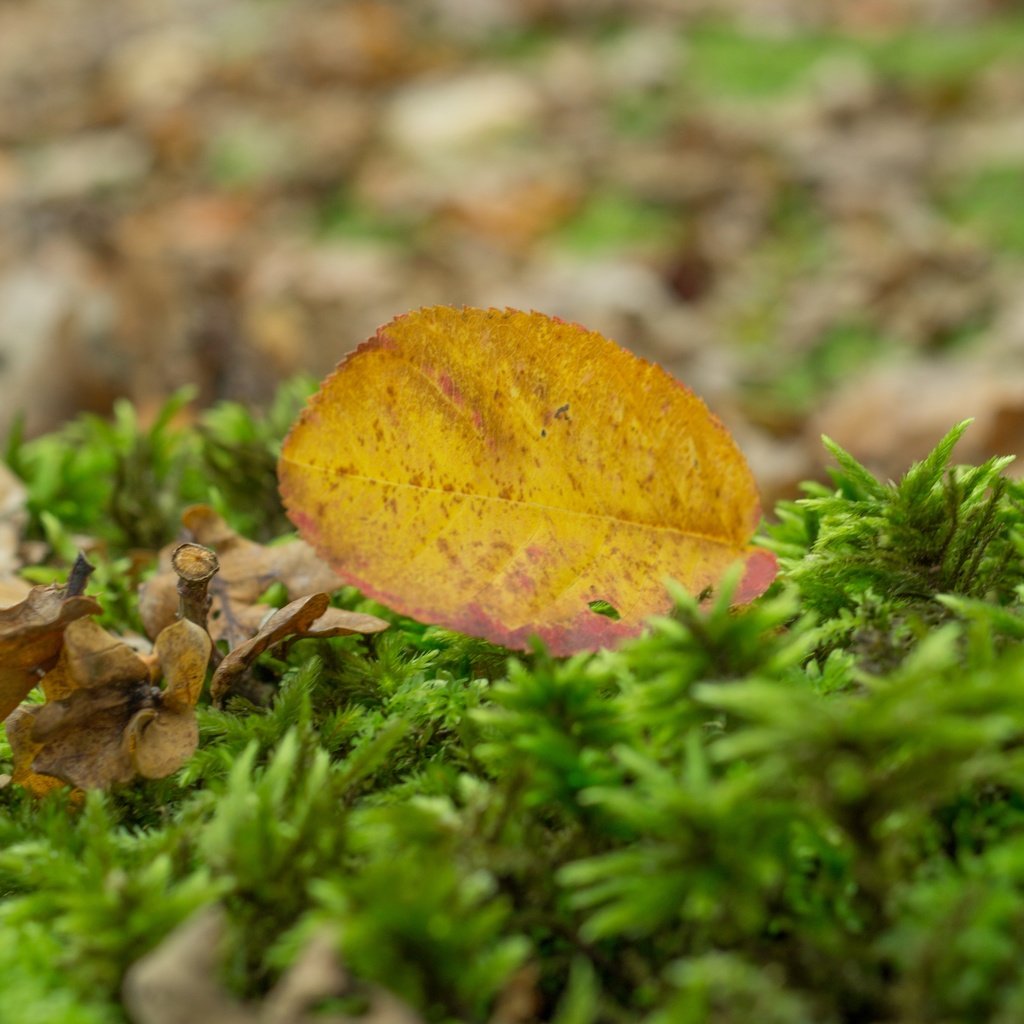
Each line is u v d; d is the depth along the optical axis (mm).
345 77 1872
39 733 325
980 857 306
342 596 369
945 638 296
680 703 309
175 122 1702
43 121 1829
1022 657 298
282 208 1524
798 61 1770
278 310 1245
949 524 341
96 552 406
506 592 333
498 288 1299
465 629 331
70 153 1677
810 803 295
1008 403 953
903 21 1887
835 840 304
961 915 290
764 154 1507
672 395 336
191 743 327
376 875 294
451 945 291
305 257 1377
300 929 296
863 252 1278
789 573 346
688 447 338
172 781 332
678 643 309
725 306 1265
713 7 1999
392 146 1654
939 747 292
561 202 1449
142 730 327
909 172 1415
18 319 1025
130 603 381
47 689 330
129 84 1879
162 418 438
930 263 1227
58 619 324
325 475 330
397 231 1453
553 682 313
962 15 1867
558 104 1712
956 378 1031
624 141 1597
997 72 1620
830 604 344
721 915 298
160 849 312
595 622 335
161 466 436
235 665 338
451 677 346
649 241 1368
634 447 338
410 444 332
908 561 343
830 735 291
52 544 410
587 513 338
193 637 328
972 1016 289
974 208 1321
